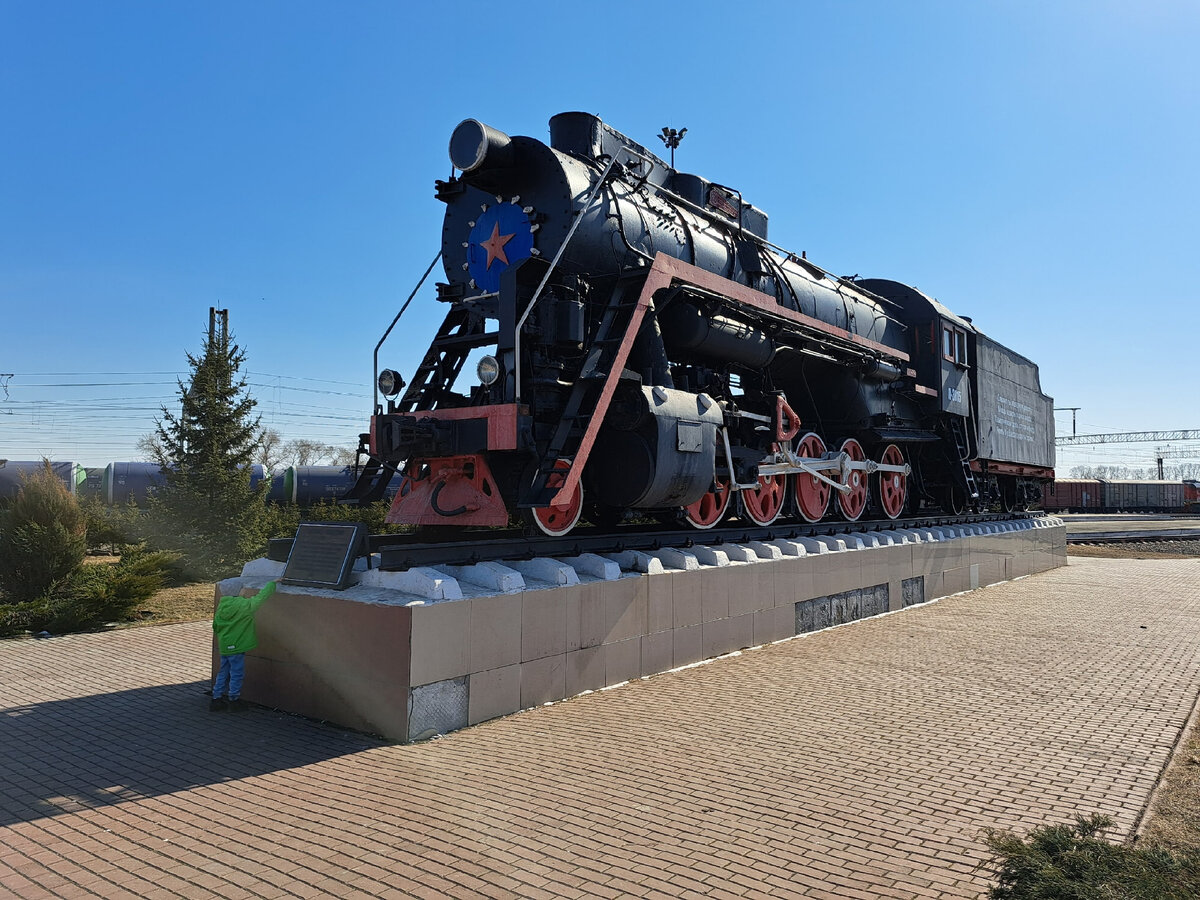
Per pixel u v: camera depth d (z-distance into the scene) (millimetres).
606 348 7684
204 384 15562
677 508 8773
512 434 6750
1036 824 4301
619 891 3500
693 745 5551
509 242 7883
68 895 3449
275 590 6395
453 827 4148
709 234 9797
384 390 7727
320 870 3674
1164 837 4191
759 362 10297
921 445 15820
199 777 4875
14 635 9820
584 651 6906
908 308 15102
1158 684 7551
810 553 10234
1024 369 20578
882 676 7738
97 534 20031
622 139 9312
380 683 5613
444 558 6648
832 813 4410
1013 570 17297
